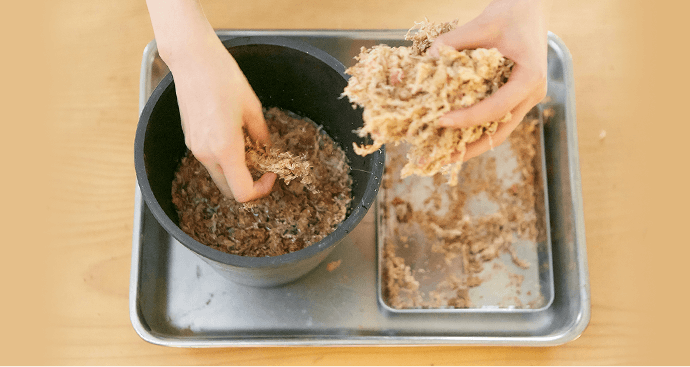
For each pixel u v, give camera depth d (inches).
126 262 29.1
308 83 26.2
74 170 29.9
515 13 22.6
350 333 27.8
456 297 28.3
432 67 21.8
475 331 27.9
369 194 23.0
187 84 22.8
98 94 30.6
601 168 30.4
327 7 31.3
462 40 22.8
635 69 31.2
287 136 27.7
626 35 31.5
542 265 28.6
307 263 24.0
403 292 28.3
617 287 29.2
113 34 31.0
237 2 31.3
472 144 23.3
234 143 22.7
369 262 28.5
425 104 21.5
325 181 27.3
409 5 31.4
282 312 28.0
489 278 28.6
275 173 24.8
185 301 27.9
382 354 28.4
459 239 29.0
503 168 29.7
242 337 27.5
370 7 31.4
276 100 28.0
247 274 23.9
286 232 26.3
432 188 29.4
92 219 29.5
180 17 22.8
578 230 28.0
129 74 30.7
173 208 26.1
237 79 23.3
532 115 29.9
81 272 28.9
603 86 31.1
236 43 24.6
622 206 30.0
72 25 31.0
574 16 31.6
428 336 27.2
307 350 28.5
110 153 30.1
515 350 28.5
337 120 27.1
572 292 28.0
